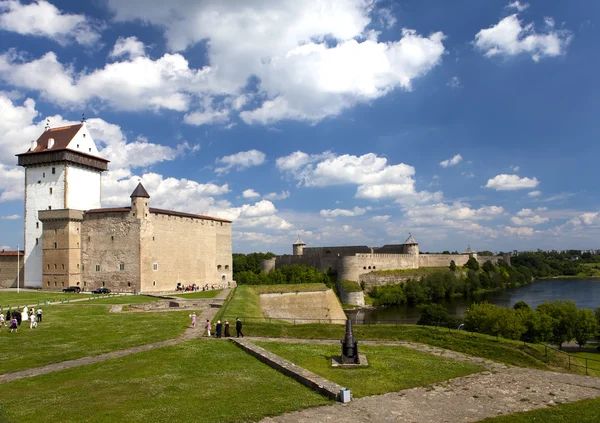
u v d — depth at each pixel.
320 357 25.05
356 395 18.11
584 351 55.81
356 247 137.00
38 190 73.31
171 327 33.41
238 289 61.84
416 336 32.50
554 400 18.12
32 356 24.25
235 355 24.56
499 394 18.89
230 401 16.69
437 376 21.53
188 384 18.94
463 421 15.57
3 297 56.19
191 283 76.44
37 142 75.56
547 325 53.62
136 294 61.62
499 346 30.02
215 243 84.69
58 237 68.38
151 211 68.25
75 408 15.84
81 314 40.53
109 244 67.31
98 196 78.06
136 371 21.11
